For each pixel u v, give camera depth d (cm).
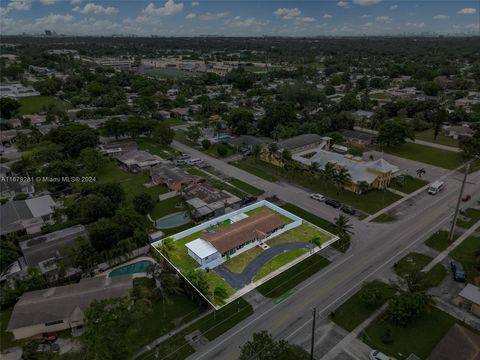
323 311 6066
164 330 5700
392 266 7219
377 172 10631
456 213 7819
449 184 11069
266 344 4712
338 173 10388
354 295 6431
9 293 6309
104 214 8800
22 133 14800
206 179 11600
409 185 11019
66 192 10706
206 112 19775
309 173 11581
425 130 17150
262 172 12200
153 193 10638
